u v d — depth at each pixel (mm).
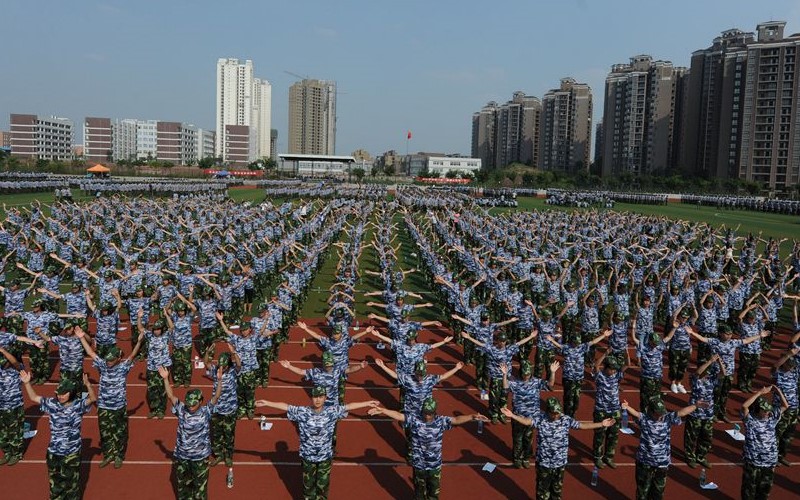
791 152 143625
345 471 14422
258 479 13828
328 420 11805
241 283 24766
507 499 13367
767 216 84125
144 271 26562
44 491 13047
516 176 165375
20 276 33125
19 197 76688
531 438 14594
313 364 21500
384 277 26953
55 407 11773
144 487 13305
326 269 40312
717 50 167250
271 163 170125
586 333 21734
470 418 12125
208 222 44406
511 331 22641
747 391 19797
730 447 16094
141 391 18703
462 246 36625
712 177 153750
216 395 12438
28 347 19500
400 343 15906
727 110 155875
